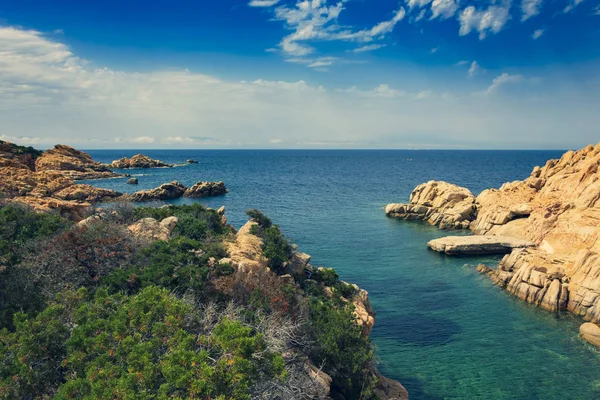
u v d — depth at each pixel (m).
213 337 14.95
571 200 63.72
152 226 31.45
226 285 22.22
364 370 23.89
